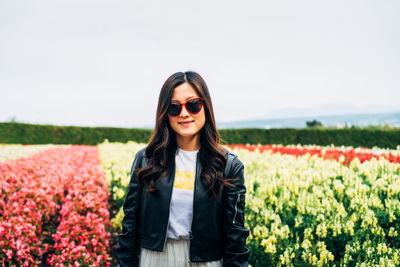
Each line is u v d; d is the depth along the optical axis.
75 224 3.93
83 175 6.04
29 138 24.00
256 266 2.97
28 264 3.63
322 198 3.62
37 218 4.40
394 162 5.44
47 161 9.02
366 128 23.44
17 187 5.94
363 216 2.98
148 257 1.75
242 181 1.81
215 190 1.71
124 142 25.27
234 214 1.74
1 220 3.94
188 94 1.75
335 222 2.90
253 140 23.30
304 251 2.78
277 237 2.87
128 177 5.50
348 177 4.20
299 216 3.30
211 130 1.84
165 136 1.82
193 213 1.71
